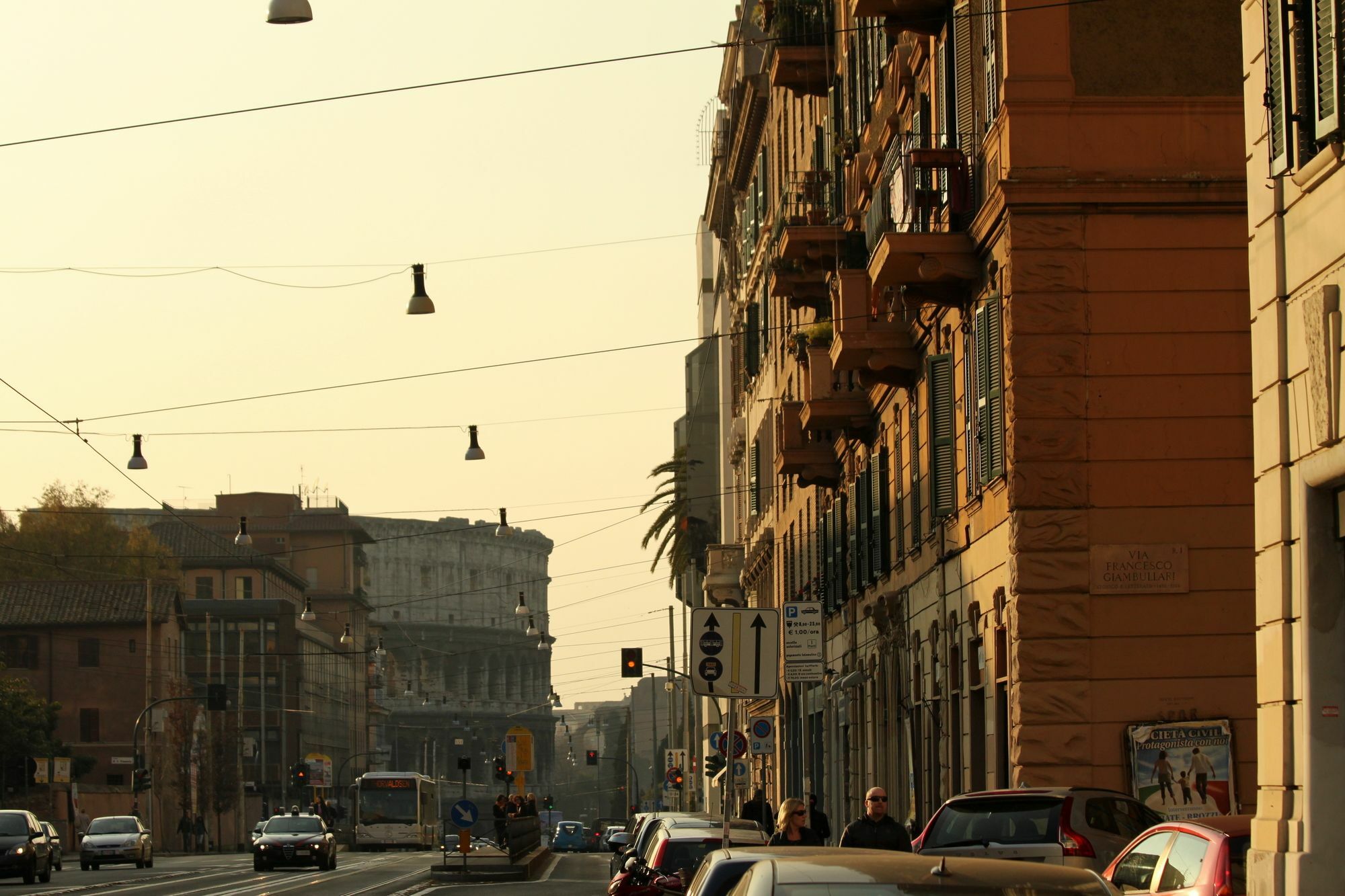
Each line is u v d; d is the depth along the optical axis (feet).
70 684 558.15
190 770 563.07
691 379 499.92
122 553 643.86
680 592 482.69
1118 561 118.21
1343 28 73.15
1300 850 74.54
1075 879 40.37
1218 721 117.19
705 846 94.12
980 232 127.24
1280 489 80.18
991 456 125.90
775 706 299.58
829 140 213.66
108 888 222.48
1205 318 119.96
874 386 184.55
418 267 174.91
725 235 382.22
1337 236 74.95
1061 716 117.08
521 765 358.23
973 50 130.00
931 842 88.89
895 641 176.55
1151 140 120.47
